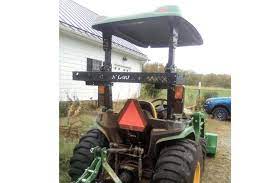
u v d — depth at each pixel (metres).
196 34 3.57
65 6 11.01
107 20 2.98
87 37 8.98
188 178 2.56
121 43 12.72
